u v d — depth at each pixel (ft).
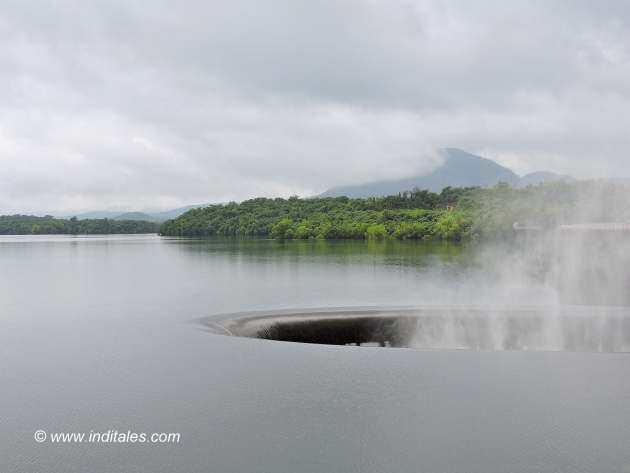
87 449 53.16
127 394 68.39
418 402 65.51
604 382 73.00
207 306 161.17
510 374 76.07
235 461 50.75
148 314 142.20
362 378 74.54
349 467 49.67
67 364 83.15
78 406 64.34
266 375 76.18
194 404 64.75
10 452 52.54
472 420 60.03
